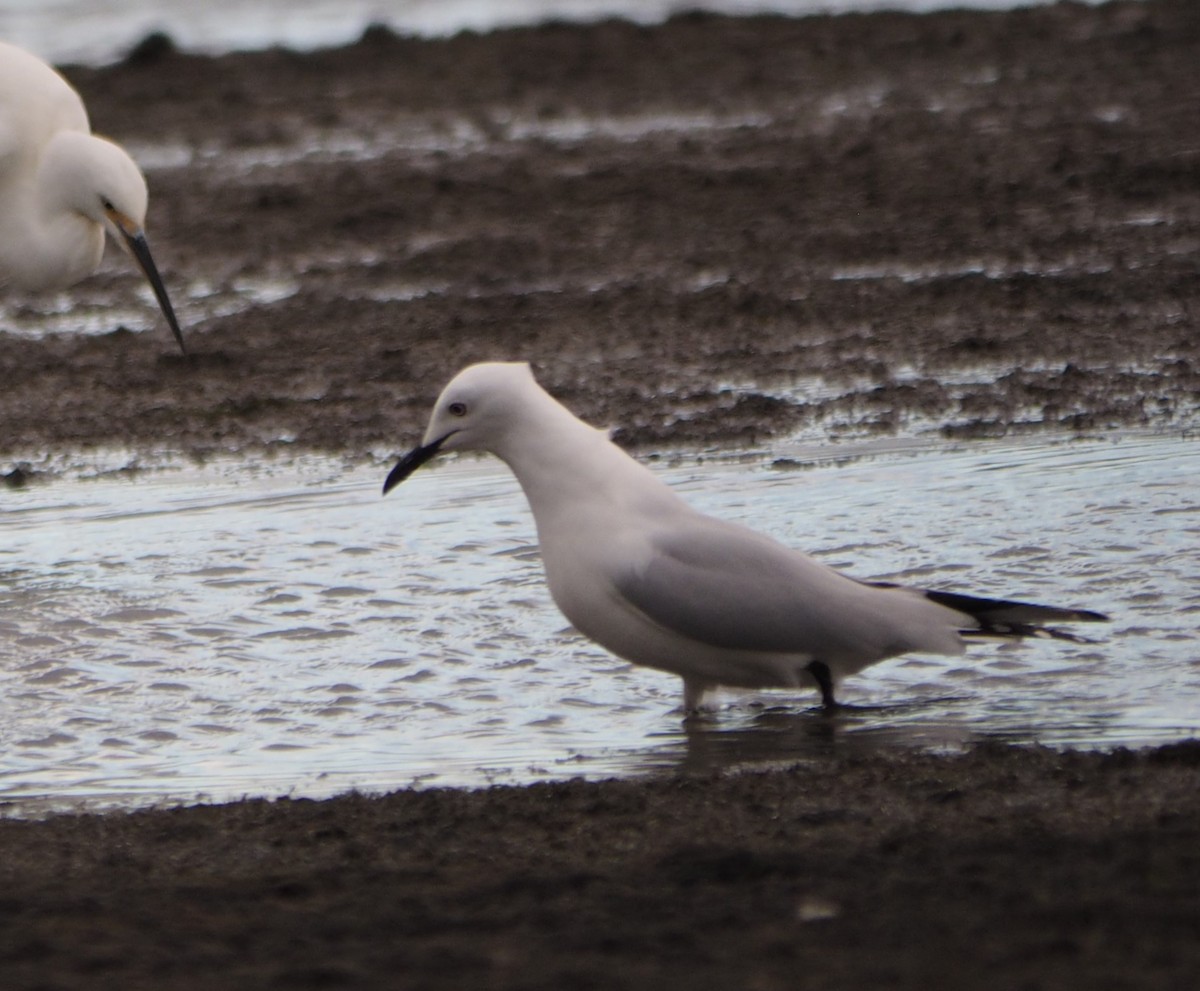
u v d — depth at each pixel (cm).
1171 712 920
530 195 2544
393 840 762
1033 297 1873
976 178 2459
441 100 3366
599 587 945
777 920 638
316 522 1287
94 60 3994
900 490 1284
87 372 1803
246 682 1020
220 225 2472
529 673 1024
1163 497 1230
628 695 993
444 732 948
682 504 964
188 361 1820
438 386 1684
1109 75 3173
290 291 2114
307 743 938
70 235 1689
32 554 1244
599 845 744
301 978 600
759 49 3675
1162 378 1567
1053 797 776
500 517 1280
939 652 931
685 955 609
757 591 927
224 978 603
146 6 4675
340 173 2758
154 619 1109
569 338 1838
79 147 1658
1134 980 571
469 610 1111
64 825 804
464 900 677
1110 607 1055
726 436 1479
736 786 815
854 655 937
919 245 2145
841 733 918
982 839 721
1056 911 632
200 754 929
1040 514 1208
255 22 4478
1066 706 939
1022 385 1573
